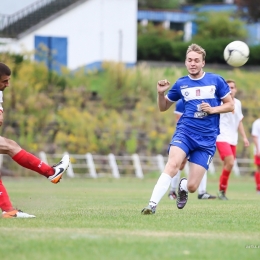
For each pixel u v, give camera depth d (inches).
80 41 4724.4
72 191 2225.6
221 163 3946.9
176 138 1168.8
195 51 1172.5
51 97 4045.3
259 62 5388.8
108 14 4776.1
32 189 2351.1
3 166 3538.4
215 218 1114.7
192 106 1172.5
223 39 5403.5
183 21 6825.8
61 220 1042.7
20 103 3821.4
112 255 727.7
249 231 951.0
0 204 1080.2
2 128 3732.8
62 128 3831.2
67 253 736.3
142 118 4005.9
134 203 1540.4
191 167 1175.0
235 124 1840.6
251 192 2322.8
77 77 4291.3
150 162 3838.6
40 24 4628.4
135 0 4837.6
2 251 746.2
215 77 1181.7
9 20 4776.1
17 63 4084.6
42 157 3582.7
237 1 6018.7
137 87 4286.4
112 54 4800.7
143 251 755.4
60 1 4963.1
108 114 4023.1
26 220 1032.2
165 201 1684.3
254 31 6496.1
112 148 3848.4
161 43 5260.8
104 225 984.9
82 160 3732.8
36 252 741.3
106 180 3400.6
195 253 751.7
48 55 4510.3
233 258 727.7
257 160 2329.0
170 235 890.7
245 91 4562.0
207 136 1170.6
